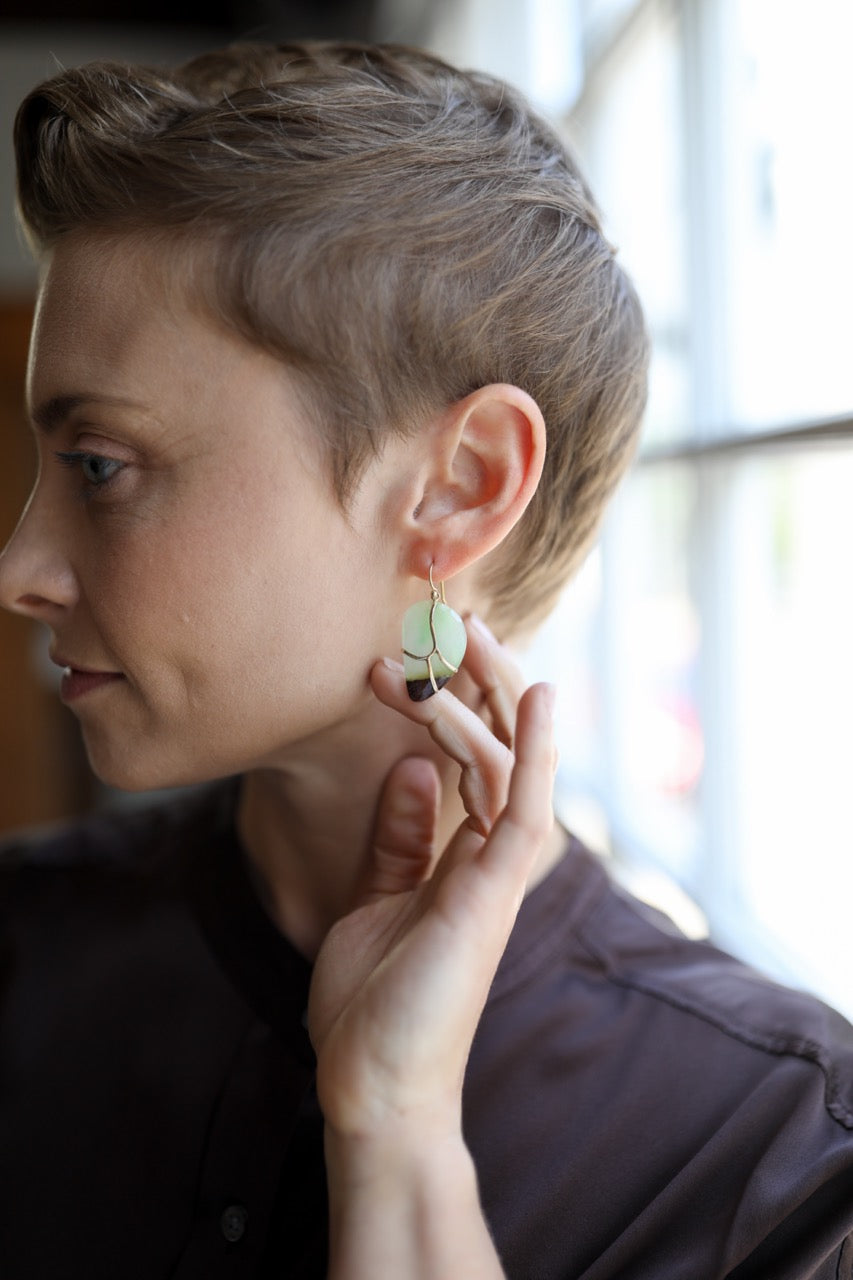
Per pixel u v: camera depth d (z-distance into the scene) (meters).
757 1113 0.67
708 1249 0.63
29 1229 0.76
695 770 1.50
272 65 0.67
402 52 0.70
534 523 0.70
